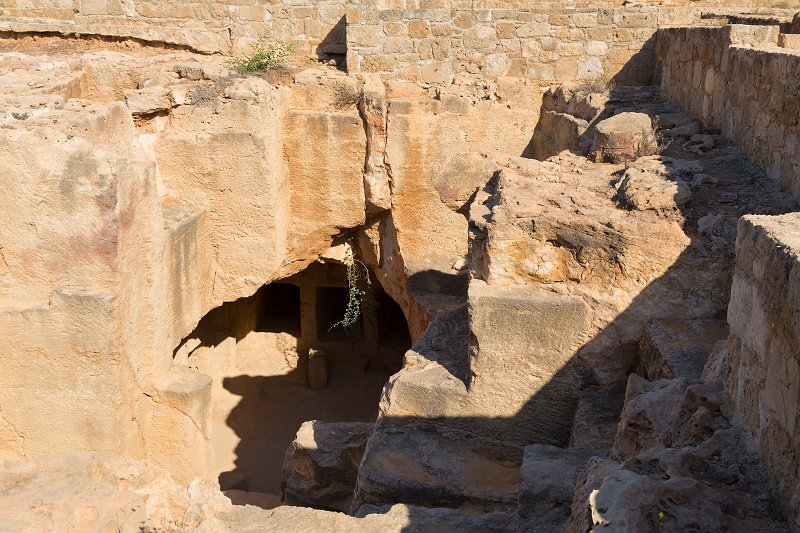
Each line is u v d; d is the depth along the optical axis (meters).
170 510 4.27
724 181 7.38
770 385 3.70
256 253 11.77
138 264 8.91
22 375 8.55
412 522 4.71
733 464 3.80
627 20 12.32
